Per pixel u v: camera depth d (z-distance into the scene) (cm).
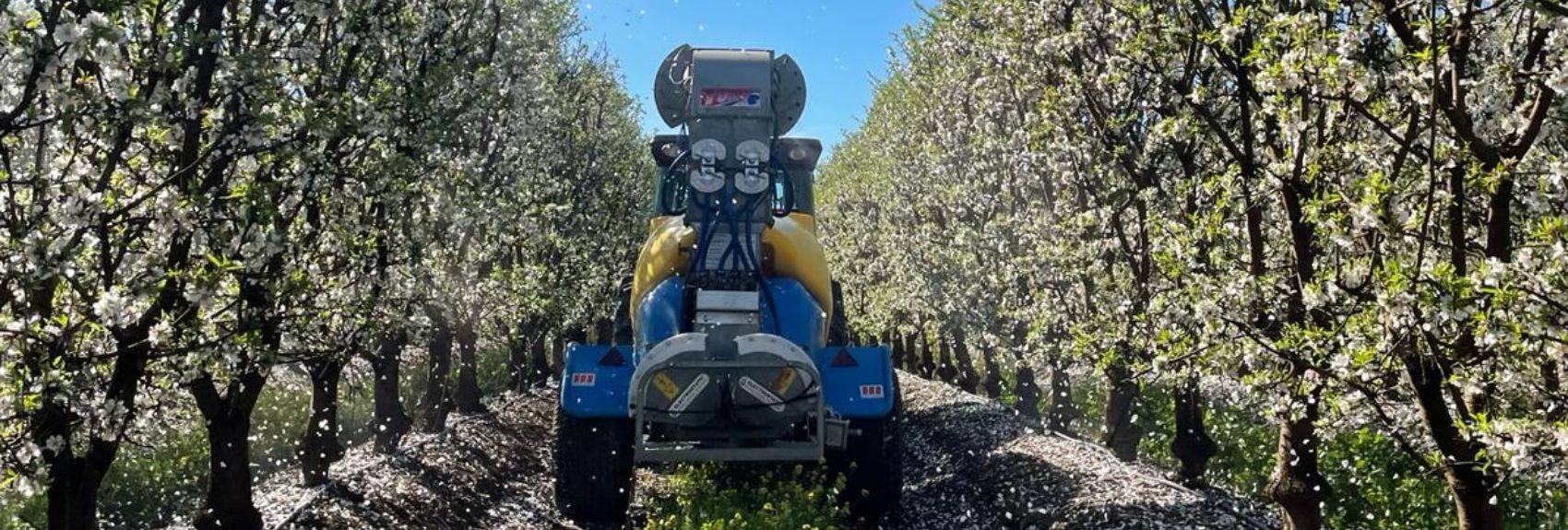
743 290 977
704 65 974
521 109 1320
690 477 1152
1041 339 1418
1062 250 1178
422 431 1590
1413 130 515
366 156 686
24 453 479
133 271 527
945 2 1594
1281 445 764
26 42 428
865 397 1029
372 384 1906
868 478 1070
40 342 473
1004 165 1600
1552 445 454
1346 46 484
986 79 1288
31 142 513
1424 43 500
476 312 1472
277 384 1889
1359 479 1102
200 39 493
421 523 988
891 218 2527
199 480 1303
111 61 441
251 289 612
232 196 528
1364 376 521
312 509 912
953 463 1470
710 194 984
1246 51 648
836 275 3359
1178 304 707
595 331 2750
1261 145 688
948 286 1953
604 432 1059
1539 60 520
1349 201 523
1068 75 923
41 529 1059
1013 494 1159
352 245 725
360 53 763
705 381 916
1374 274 504
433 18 882
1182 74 746
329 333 784
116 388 541
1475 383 491
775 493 1032
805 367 906
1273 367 610
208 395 798
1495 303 442
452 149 952
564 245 1927
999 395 2383
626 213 2458
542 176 1711
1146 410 1673
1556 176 470
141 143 557
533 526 1054
